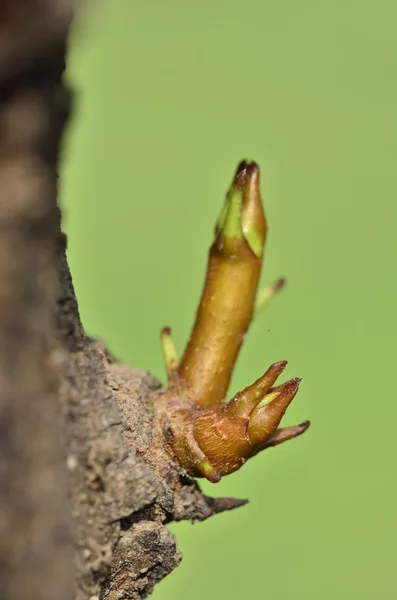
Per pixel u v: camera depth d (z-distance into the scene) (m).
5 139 0.14
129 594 0.16
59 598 0.14
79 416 0.15
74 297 0.15
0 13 0.13
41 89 0.14
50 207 0.14
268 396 0.16
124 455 0.15
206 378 0.17
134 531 0.16
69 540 0.14
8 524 0.14
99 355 0.15
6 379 0.14
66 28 0.14
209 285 0.17
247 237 0.17
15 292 0.14
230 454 0.16
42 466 0.14
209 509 0.17
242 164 0.17
